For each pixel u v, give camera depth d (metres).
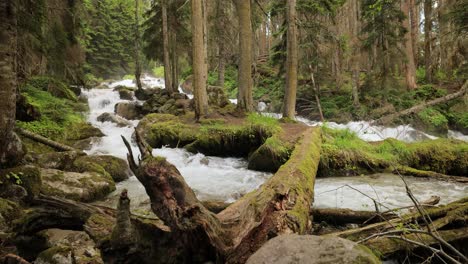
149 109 18.33
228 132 10.73
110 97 22.12
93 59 35.91
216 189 7.40
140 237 2.81
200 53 12.83
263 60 28.41
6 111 4.95
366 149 9.34
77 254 3.74
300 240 2.26
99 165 7.96
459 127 15.43
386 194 6.53
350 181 7.81
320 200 6.20
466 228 3.91
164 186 2.71
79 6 12.09
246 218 3.11
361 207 5.74
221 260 2.69
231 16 22.58
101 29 36.50
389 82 17.09
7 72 4.90
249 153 10.52
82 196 6.29
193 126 11.95
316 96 18.44
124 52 39.62
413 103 16.09
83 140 11.30
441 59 20.34
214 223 2.77
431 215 4.08
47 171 6.59
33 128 9.57
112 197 6.78
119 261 2.83
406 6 17.89
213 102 16.06
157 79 36.69
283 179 4.48
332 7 15.55
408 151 8.86
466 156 8.59
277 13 16.61
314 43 17.09
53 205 3.62
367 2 15.09
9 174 5.01
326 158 8.49
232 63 28.02
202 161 10.03
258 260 2.16
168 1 20.47
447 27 18.44
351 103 18.33
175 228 2.69
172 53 21.88
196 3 12.60
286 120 12.38
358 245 2.14
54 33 10.27
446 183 7.40
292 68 12.62
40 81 12.20
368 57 18.03
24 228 3.52
